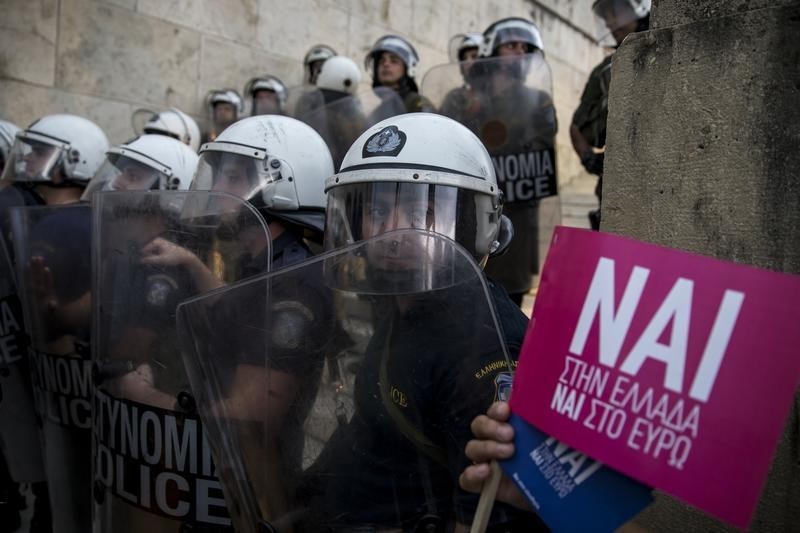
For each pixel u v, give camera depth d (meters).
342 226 1.54
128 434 1.54
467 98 3.54
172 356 1.51
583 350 1.00
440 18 8.45
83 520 1.97
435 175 1.48
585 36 10.15
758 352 0.88
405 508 1.18
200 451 1.48
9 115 5.35
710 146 1.56
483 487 1.09
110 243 1.59
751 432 0.88
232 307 1.29
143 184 2.45
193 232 1.53
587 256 1.01
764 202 1.47
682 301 0.93
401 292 1.19
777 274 0.88
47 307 1.99
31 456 2.38
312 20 7.27
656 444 0.93
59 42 5.59
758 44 1.47
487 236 1.58
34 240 2.00
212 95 6.38
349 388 1.22
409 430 1.18
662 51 1.66
